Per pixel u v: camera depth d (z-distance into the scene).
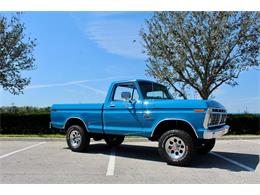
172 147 7.50
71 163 7.73
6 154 9.16
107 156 8.88
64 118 10.02
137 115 8.09
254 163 7.89
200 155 9.27
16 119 15.85
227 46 16.20
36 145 11.50
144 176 6.37
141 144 12.02
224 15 15.88
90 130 9.30
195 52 16.59
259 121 16.36
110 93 8.91
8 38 16.06
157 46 17.11
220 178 6.25
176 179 6.14
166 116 7.54
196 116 7.11
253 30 16.28
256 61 16.67
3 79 16.25
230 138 14.28
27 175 6.39
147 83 8.63
